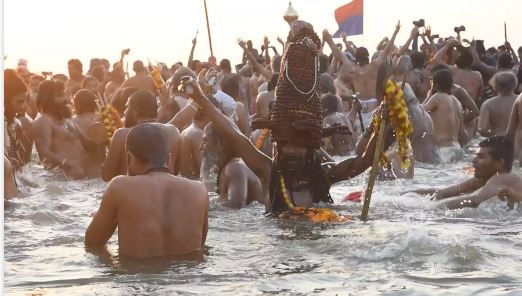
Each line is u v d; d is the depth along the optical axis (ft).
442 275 15.65
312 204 22.56
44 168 33.83
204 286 14.97
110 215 17.72
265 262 16.87
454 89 49.42
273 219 21.81
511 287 14.76
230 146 24.41
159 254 17.34
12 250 18.08
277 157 22.24
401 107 21.59
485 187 23.99
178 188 17.81
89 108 35.73
